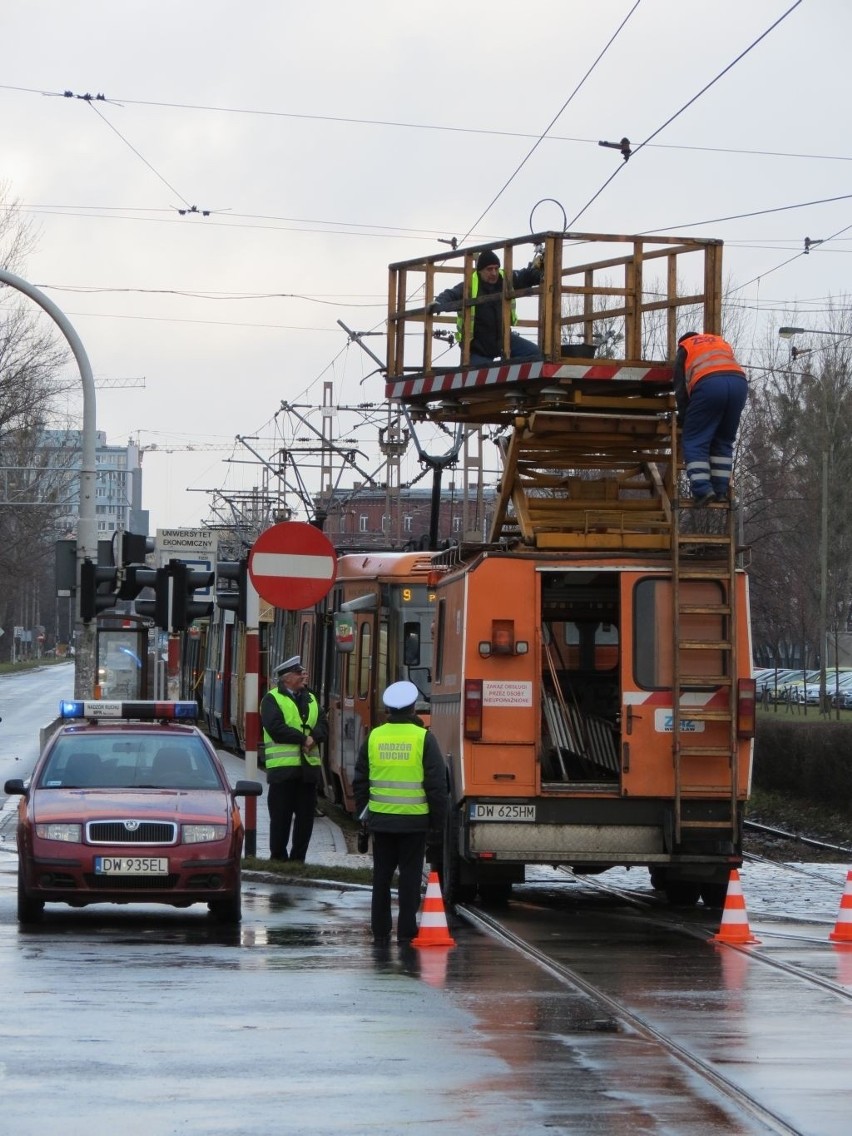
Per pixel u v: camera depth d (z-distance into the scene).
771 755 91.56
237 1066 23.52
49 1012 27.67
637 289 46.41
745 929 38.47
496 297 46.50
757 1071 23.50
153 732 45.31
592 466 49.25
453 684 45.31
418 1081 22.66
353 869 52.22
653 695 43.03
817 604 176.25
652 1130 19.98
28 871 39.97
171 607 63.12
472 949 36.88
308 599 53.00
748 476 165.88
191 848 39.97
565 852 42.94
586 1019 27.52
